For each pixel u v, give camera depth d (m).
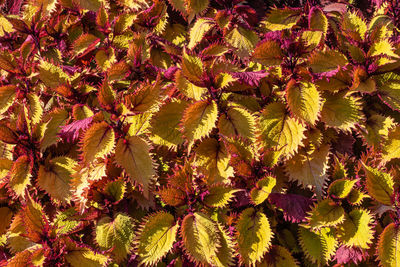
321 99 1.34
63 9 1.54
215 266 1.30
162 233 1.32
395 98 1.38
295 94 1.35
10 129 1.37
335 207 1.34
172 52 1.43
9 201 1.42
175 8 1.50
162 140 1.36
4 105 1.42
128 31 1.50
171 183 1.33
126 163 1.33
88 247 1.32
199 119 1.34
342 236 1.33
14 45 1.54
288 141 1.35
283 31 1.44
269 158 1.34
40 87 1.45
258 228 1.33
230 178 1.35
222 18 1.45
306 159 1.37
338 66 1.34
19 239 1.38
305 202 1.35
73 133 1.33
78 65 1.48
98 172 1.34
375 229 1.35
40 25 1.47
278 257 1.35
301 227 1.37
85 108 1.40
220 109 1.37
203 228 1.31
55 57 1.49
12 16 1.55
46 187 1.37
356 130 1.38
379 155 1.37
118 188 1.36
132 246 1.34
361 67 1.38
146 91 1.34
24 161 1.38
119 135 1.35
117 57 1.48
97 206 1.37
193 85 1.37
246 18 1.47
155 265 1.35
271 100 1.41
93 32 1.54
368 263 1.36
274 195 1.35
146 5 1.51
